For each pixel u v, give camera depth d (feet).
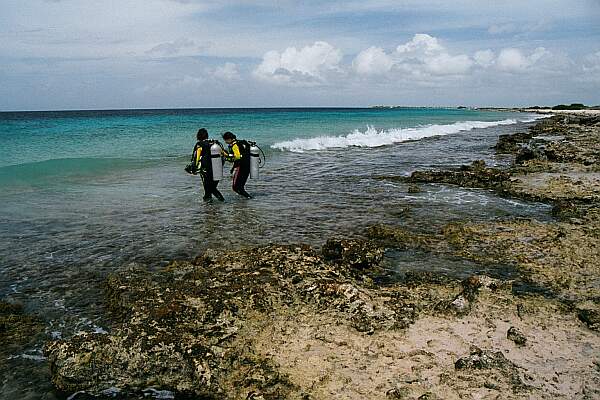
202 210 39.14
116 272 25.22
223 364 16.47
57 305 21.54
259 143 92.58
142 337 16.98
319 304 20.47
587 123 158.40
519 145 94.22
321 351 17.28
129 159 66.64
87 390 16.10
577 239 30.91
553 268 26.21
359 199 44.09
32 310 21.04
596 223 34.78
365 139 106.83
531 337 18.72
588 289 23.53
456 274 25.49
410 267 26.53
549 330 19.30
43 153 74.43
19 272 25.29
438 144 103.50
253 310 19.71
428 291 22.70
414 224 35.17
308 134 118.21
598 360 17.16
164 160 66.95
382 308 20.16
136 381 16.21
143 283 22.86
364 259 26.08
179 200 42.88
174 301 19.92
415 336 18.53
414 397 14.73
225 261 24.97
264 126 148.97
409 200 43.65
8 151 76.28
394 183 53.01
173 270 24.67
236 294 20.68
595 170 58.80
